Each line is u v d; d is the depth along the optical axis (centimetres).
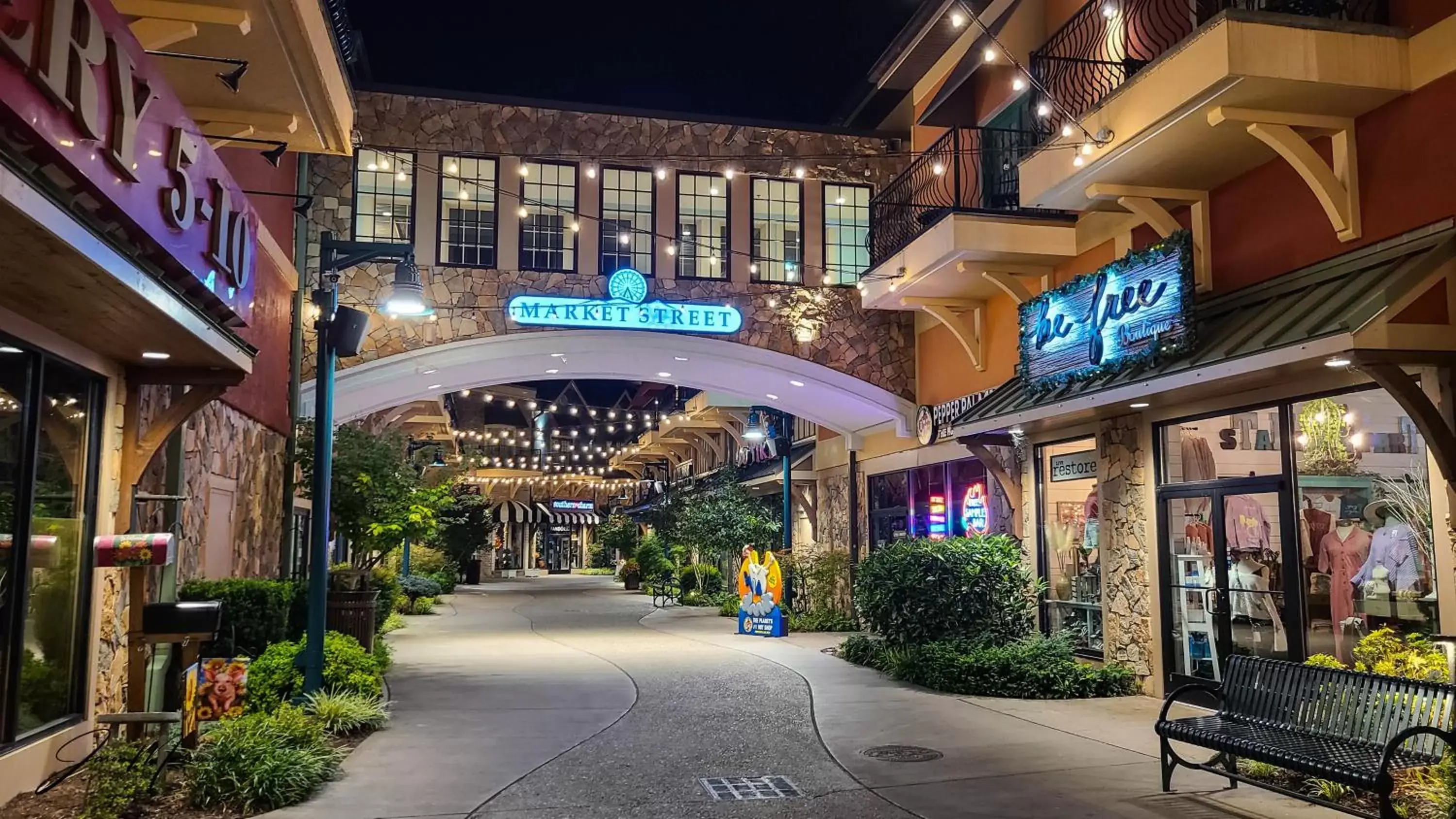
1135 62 964
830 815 576
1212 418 925
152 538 627
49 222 389
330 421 862
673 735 805
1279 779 630
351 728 796
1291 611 822
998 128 1242
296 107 789
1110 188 916
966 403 1400
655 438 3506
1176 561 972
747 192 1580
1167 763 626
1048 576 1198
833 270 1603
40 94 373
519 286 1474
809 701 967
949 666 1038
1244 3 845
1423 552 710
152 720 599
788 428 2081
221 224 595
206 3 639
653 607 2406
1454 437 643
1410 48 727
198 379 708
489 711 908
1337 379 772
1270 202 855
